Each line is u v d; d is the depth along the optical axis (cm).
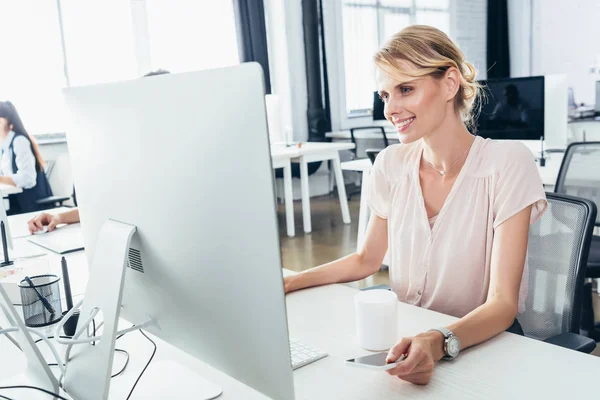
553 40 876
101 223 97
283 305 66
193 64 609
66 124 103
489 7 866
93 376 86
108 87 86
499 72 884
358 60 731
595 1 827
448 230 135
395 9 762
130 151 83
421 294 141
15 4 507
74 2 536
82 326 87
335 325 118
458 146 134
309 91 668
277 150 501
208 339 80
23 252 191
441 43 124
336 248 447
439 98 126
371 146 727
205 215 72
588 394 85
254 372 74
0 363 110
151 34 582
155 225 82
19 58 515
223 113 66
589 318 246
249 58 612
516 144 132
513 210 125
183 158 73
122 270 83
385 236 151
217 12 614
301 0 654
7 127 412
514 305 114
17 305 142
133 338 116
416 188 140
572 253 137
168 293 84
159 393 92
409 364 88
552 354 100
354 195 689
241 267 70
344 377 95
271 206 64
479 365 97
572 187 261
